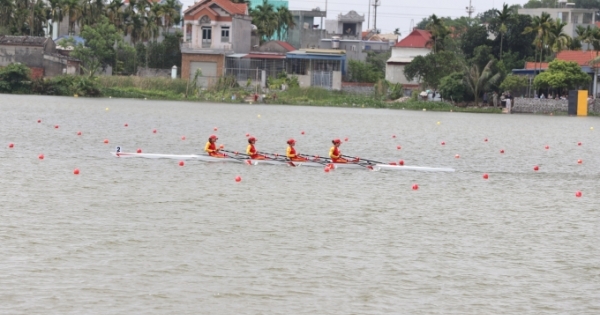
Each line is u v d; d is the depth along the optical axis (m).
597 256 50.00
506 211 64.19
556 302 41.28
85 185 68.88
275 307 39.38
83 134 114.25
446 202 67.31
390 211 62.19
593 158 108.56
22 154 87.88
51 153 90.06
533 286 43.69
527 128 161.38
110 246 48.47
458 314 39.28
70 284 41.41
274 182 74.00
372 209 62.66
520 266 47.31
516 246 52.09
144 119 146.62
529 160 103.94
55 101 187.62
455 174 85.00
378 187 73.62
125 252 47.34
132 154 88.19
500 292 42.56
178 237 51.25
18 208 57.81
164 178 74.12
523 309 40.19
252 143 85.75
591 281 44.84
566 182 82.50
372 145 116.75
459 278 44.66
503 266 47.25
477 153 110.94
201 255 47.31
